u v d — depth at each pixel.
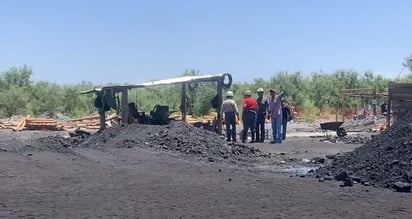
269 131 32.81
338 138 28.33
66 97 54.94
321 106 58.69
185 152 19.98
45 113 51.81
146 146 21.50
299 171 16.20
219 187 12.55
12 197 11.40
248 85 62.38
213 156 19.36
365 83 62.25
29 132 34.34
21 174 14.70
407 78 59.75
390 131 15.66
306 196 11.40
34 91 54.88
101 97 27.62
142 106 49.69
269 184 13.03
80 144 23.95
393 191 12.09
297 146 24.17
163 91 54.38
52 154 19.83
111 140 23.42
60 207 10.37
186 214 9.70
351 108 52.38
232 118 25.53
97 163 17.23
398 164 13.42
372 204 10.55
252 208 10.17
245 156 19.88
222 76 26.72
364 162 14.44
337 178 13.78
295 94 58.22
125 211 9.97
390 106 27.16
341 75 64.19
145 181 13.49
